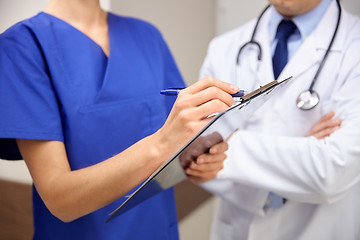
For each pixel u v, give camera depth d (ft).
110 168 1.74
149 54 2.77
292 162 2.79
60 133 2.02
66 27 2.26
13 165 3.10
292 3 2.92
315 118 3.04
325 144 2.70
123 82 2.40
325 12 3.20
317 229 3.03
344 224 3.02
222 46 3.81
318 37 3.10
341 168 2.61
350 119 2.74
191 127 1.55
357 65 2.90
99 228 2.27
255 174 2.94
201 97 1.55
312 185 2.71
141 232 2.48
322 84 3.02
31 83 1.98
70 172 1.87
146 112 2.47
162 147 1.64
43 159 1.95
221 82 1.72
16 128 1.88
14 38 2.01
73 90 2.15
